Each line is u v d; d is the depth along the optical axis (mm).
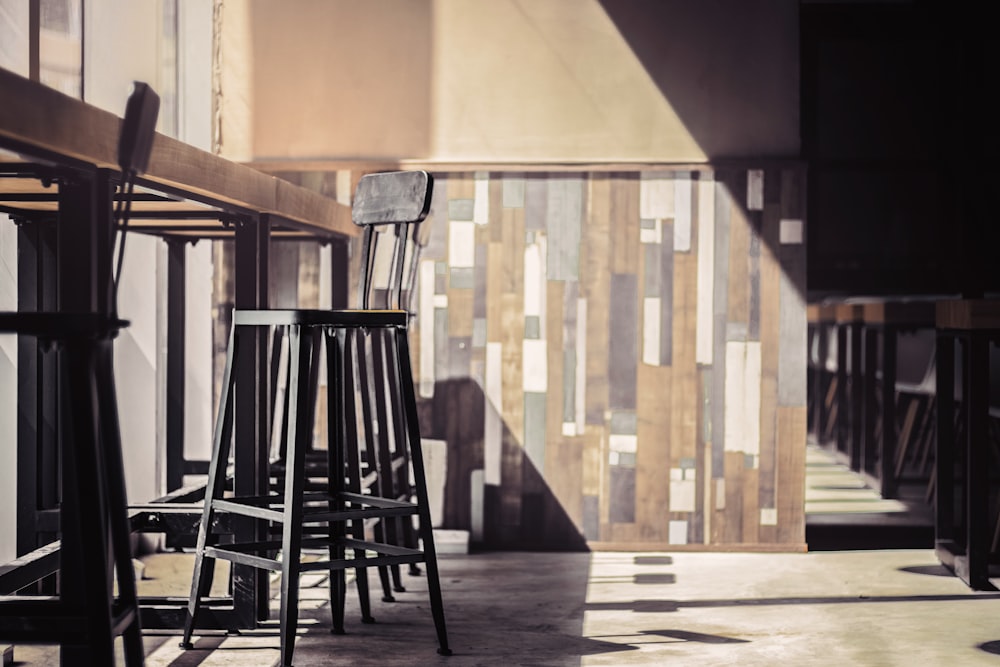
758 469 4094
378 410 3539
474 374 4152
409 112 4168
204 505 2805
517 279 4137
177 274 3621
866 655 2713
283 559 2553
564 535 4141
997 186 6211
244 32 4211
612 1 4117
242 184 2705
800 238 4078
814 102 6086
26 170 1979
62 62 3275
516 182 4133
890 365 5270
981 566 3430
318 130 4191
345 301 4086
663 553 4082
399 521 4008
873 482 5543
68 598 2086
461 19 4152
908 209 6434
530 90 4137
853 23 5988
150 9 3938
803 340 4086
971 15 6035
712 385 4098
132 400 3879
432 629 2959
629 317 4113
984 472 3426
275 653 2725
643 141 4117
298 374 2598
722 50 4094
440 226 4148
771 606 3225
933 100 6309
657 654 2717
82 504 1808
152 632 2908
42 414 2773
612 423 4121
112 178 2088
